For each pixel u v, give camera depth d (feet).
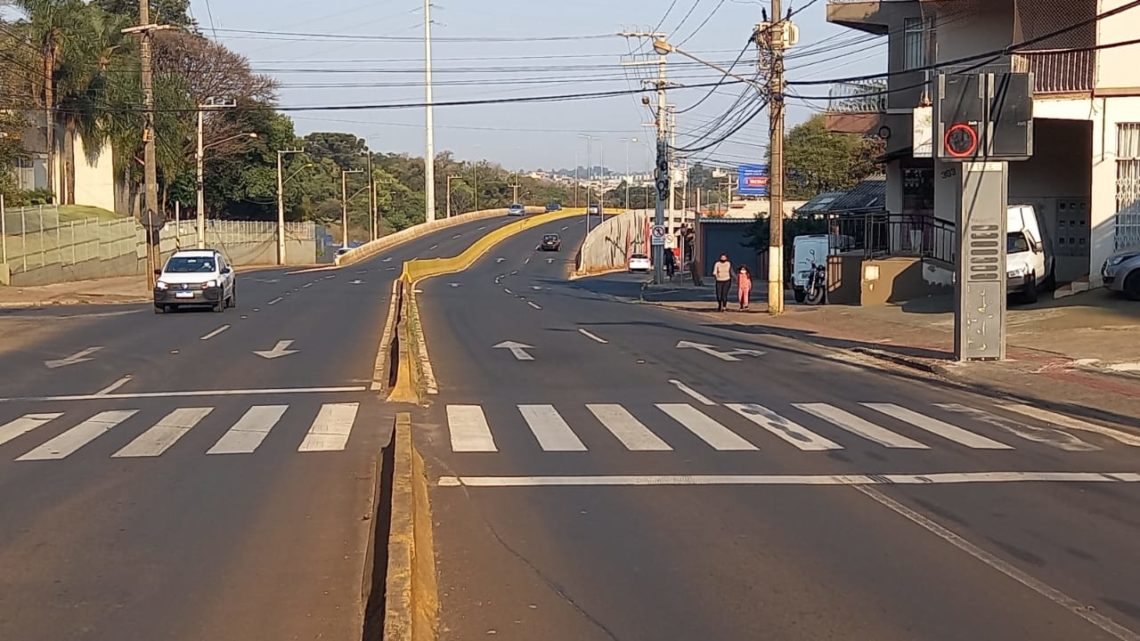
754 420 46.11
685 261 238.27
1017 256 90.38
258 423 45.88
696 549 26.27
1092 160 90.53
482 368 65.31
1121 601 22.21
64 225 165.27
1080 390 53.11
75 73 186.80
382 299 132.87
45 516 29.86
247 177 300.40
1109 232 90.27
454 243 307.58
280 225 263.08
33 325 93.30
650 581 23.75
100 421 46.83
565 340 82.69
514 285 186.29
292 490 33.04
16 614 21.84
